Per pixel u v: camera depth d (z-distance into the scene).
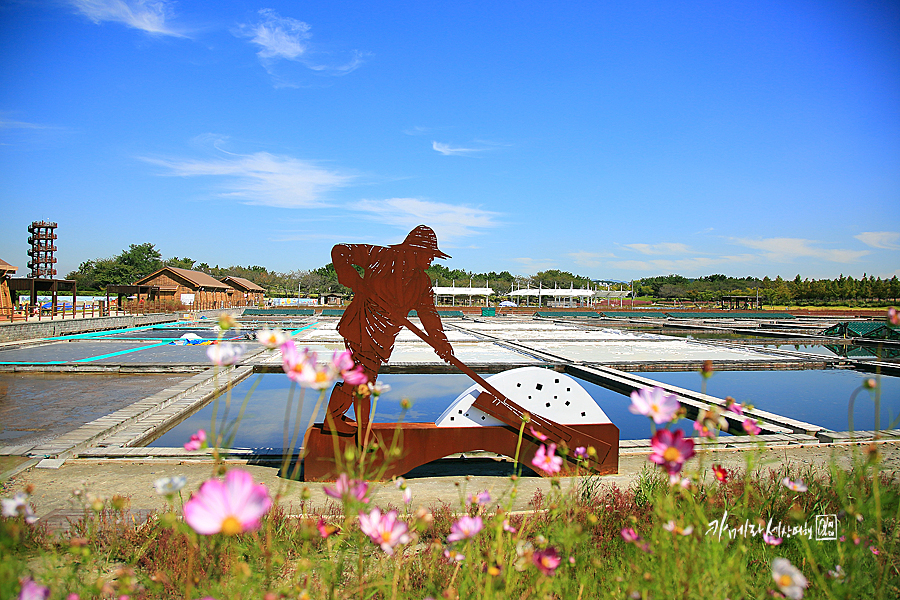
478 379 5.22
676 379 12.87
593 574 2.45
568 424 5.43
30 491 2.04
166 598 2.53
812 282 87.06
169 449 6.12
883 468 4.92
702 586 1.91
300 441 7.26
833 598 1.96
